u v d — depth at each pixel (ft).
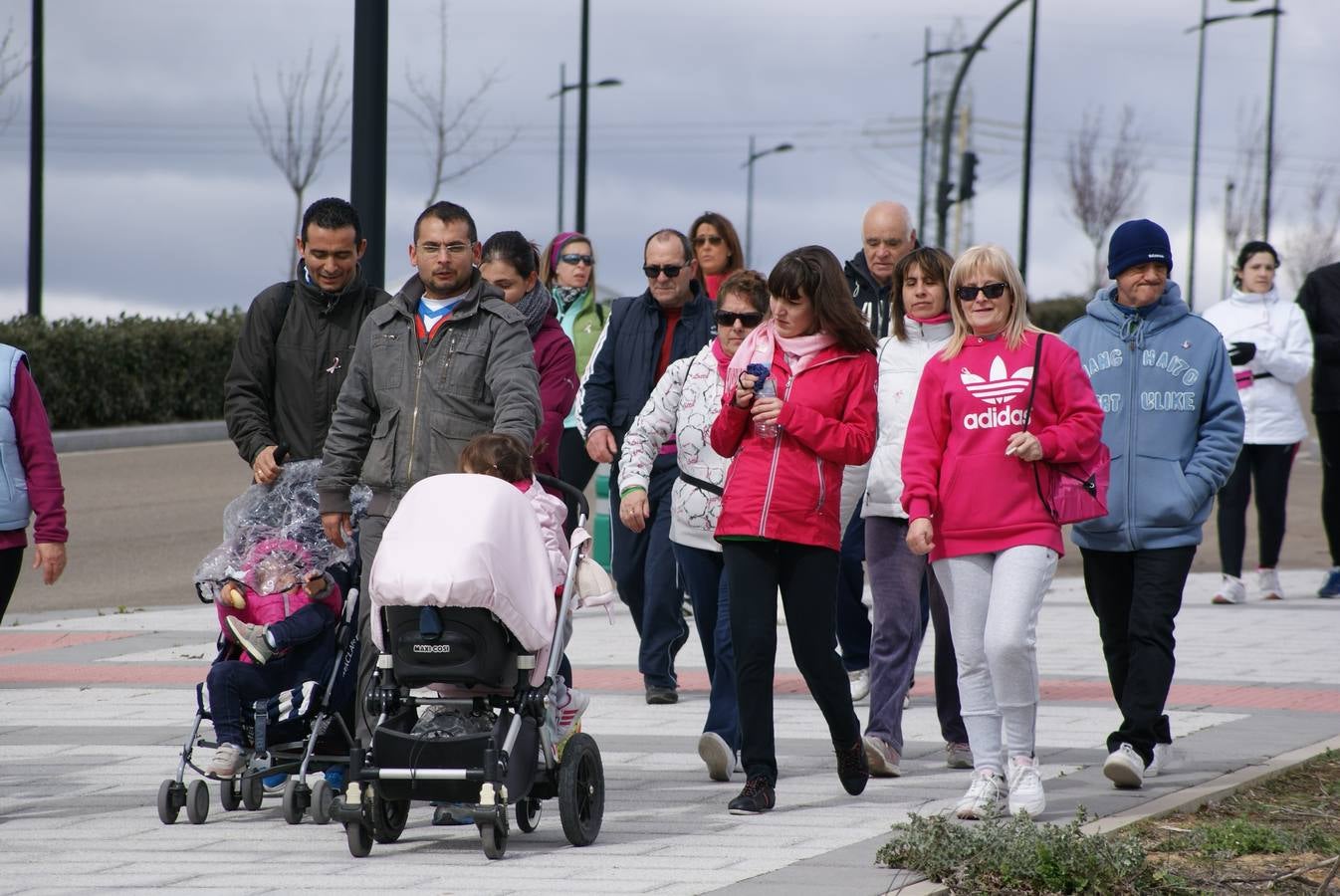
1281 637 121.49
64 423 264.11
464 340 71.15
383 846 66.18
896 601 80.23
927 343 82.17
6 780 79.36
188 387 281.95
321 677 70.23
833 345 71.92
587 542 68.08
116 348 268.82
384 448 70.90
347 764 71.36
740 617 71.15
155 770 81.71
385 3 107.04
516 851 64.90
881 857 60.85
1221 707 95.35
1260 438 139.03
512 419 69.26
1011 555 68.59
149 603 145.89
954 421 69.77
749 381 69.82
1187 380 75.46
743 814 71.15
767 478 70.44
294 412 75.36
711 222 110.22
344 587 72.38
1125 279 76.69
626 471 80.69
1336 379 136.46
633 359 97.25
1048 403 68.95
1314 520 203.21
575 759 65.16
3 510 71.41
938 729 92.53
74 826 69.77
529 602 63.21
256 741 69.67
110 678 108.88
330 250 74.79
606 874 60.29
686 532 80.33
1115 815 69.05
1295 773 78.28
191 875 60.54
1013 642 67.46
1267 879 61.00
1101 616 79.15
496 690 65.21
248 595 69.77
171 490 213.25
